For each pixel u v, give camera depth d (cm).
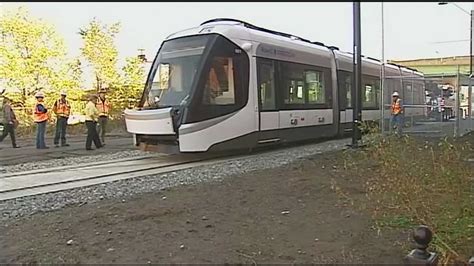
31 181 1039
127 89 3288
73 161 1379
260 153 1527
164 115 1291
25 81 3069
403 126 1850
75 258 500
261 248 530
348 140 1977
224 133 1355
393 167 673
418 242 456
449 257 493
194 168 1203
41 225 636
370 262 486
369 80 2277
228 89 1370
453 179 605
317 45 1886
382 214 634
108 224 632
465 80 2416
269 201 766
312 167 1121
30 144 1927
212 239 563
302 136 1697
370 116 2253
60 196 866
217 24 1415
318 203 744
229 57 1375
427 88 2883
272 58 1538
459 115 1966
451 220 577
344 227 608
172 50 1393
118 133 2466
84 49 3353
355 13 1570
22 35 3066
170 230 602
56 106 1795
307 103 1722
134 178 1058
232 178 1002
